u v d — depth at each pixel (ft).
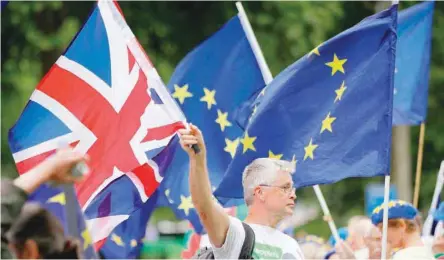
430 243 29.60
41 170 18.28
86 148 26.40
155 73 26.48
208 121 36.22
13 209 17.87
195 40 70.59
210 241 24.13
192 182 23.72
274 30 70.23
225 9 70.49
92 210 27.25
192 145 23.65
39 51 67.77
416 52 39.01
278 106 29.48
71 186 18.89
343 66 29.27
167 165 27.50
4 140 67.51
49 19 68.59
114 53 26.61
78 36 26.58
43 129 26.37
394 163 77.56
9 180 18.02
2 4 31.12
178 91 36.35
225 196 29.84
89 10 68.18
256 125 29.53
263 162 25.32
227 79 36.29
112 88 26.53
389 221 30.14
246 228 24.40
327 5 71.77
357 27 29.09
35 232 17.88
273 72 69.62
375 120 28.78
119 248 34.86
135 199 27.40
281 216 25.11
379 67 28.96
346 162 28.86
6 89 68.13
